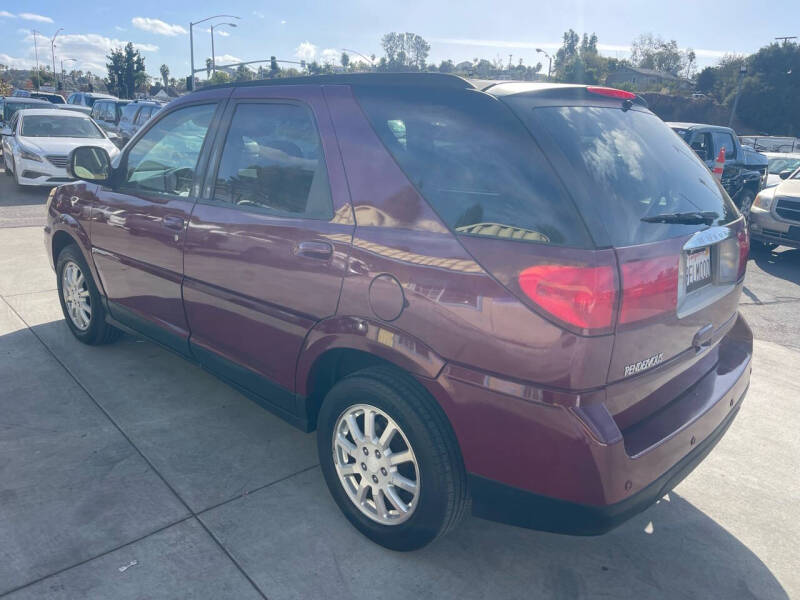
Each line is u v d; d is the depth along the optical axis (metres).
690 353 2.59
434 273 2.33
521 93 2.44
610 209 2.20
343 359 2.92
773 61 79.69
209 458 3.38
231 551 2.69
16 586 2.44
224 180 3.30
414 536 2.59
